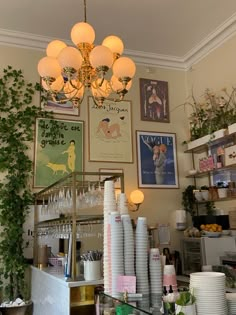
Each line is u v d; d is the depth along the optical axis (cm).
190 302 146
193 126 507
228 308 154
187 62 540
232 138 431
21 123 444
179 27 450
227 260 381
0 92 442
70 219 274
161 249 468
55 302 271
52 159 449
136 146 498
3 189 419
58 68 263
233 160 419
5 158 424
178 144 523
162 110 526
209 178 492
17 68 457
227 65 460
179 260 450
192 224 484
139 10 411
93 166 468
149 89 525
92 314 243
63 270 319
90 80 286
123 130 496
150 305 170
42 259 363
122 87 282
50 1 389
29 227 421
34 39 461
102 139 481
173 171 510
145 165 496
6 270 399
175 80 543
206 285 148
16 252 404
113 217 195
